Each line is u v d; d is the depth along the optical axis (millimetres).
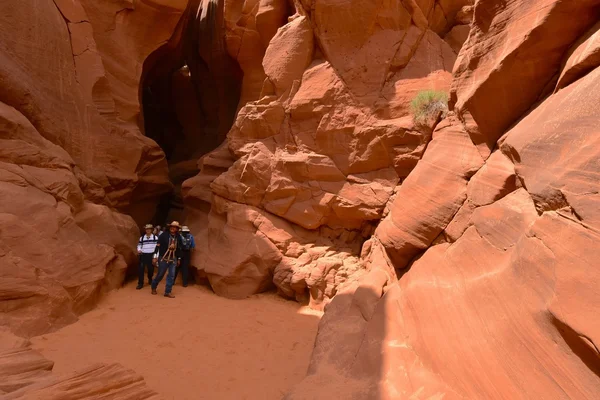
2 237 5957
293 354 5418
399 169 7648
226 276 8086
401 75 8320
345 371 3938
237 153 9523
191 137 17484
